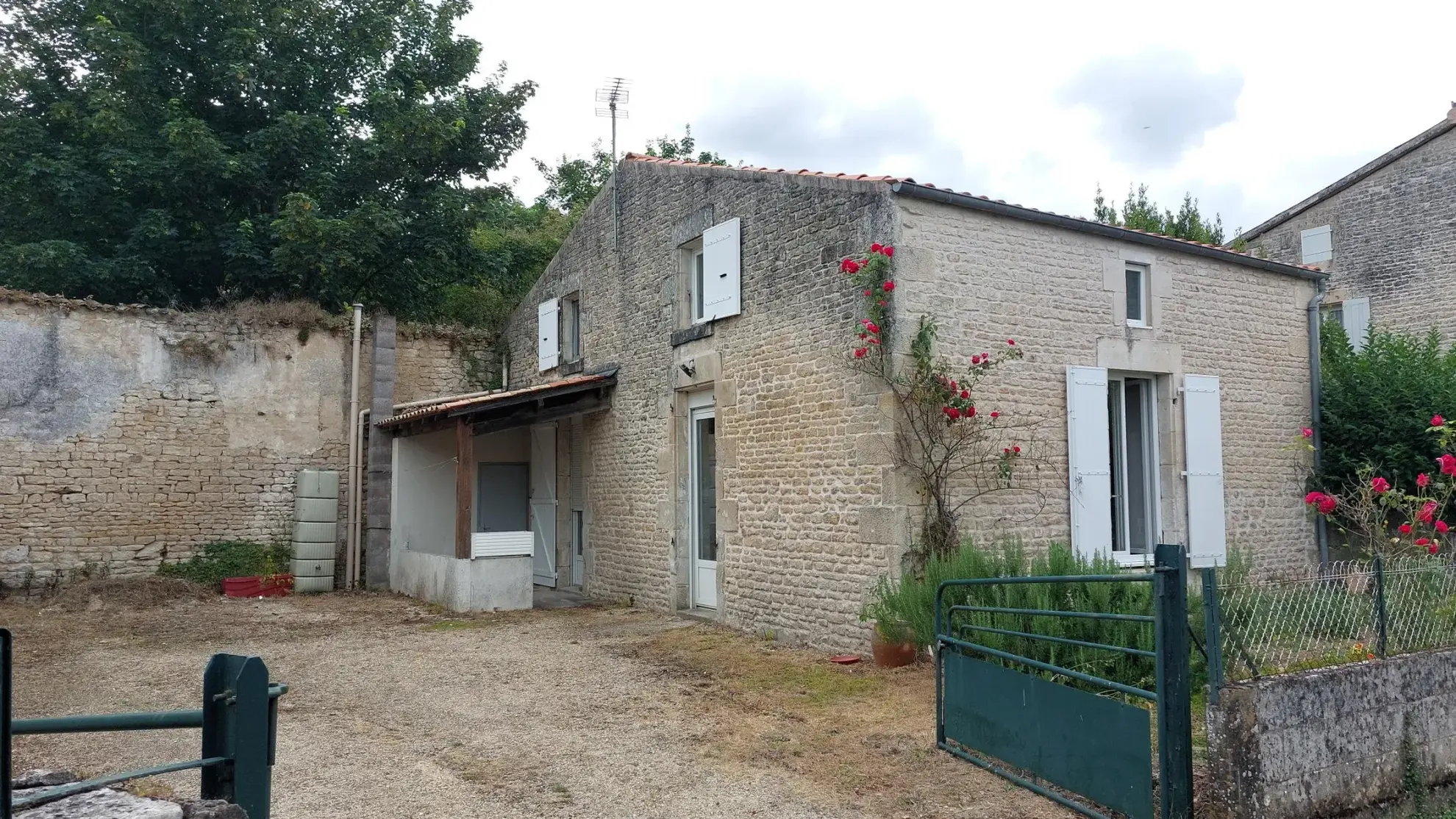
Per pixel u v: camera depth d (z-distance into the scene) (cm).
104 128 1298
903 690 636
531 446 1340
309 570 1191
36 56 1400
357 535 1247
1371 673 433
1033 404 783
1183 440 873
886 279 716
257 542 1202
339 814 427
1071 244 820
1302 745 401
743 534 887
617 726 569
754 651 786
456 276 1614
